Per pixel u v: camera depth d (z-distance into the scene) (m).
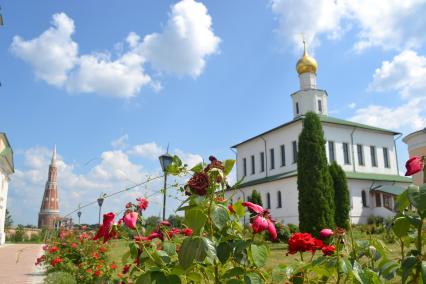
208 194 2.40
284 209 31.62
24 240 39.41
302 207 20.27
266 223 2.32
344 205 22.25
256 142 39.22
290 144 34.38
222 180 2.48
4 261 17.19
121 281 2.79
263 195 34.41
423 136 25.30
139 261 2.60
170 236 2.96
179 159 2.85
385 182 32.84
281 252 13.31
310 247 2.70
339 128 33.94
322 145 21.06
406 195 2.28
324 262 2.51
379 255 2.73
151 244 2.71
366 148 35.00
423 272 2.06
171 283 2.13
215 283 2.47
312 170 20.44
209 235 2.43
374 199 31.53
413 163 2.34
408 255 2.34
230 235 2.46
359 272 2.39
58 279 8.34
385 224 2.63
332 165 23.20
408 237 2.59
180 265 2.12
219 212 2.29
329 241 2.85
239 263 2.38
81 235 11.03
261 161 38.25
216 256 2.28
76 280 8.52
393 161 36.19
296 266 2.59
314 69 38.34
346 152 33.88
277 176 33.91
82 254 10.23
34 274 12.38
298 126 33.72
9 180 36.97
